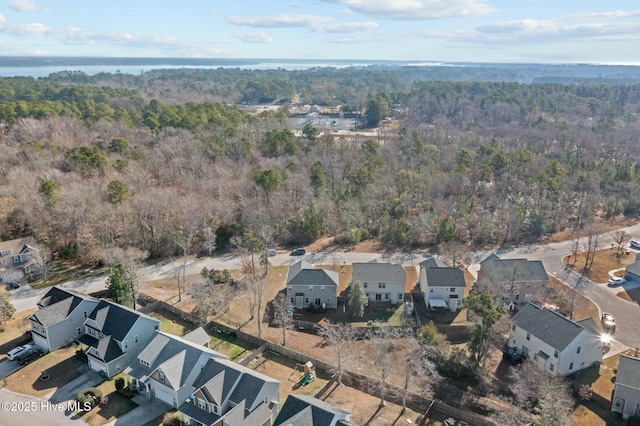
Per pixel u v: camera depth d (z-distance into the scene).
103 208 66.19
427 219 73.69
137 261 61.00
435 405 37.59
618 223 83.75
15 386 39.16
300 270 54.91
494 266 56.44
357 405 37.88
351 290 52.06
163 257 66.19
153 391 38.28
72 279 58.00
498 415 36.66
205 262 64.88
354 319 51.72
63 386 39.38
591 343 43.09
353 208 75.81
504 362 45.56
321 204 77.56
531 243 74.19
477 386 41.25
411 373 40.16
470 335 45.84
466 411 37.56
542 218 77.50
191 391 37.75
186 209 70.00
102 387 39.38
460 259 65.25
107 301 46.97
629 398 36.97
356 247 71.50
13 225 65.38
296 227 73.75
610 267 65.69
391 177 87.94
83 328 46.44
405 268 64.44
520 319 46.81
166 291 56.25
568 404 37.41
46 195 66.69
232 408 33.56
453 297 54.00
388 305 54.94
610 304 55.72
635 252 70.88
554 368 41.91
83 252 62.78
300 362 43.62
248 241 63.91
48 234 64.75
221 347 45.44
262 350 44.97
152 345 40.44
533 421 34.44
